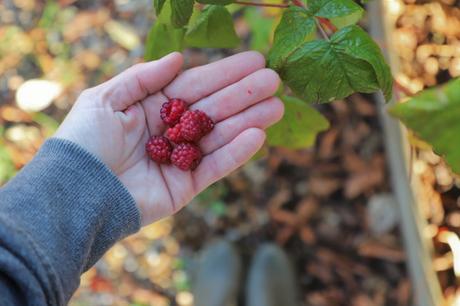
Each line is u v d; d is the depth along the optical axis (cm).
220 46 55
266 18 67
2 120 101
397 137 83
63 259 48
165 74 56
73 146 52
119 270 97
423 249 82
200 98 57
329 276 94
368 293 92
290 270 93
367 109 92
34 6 104
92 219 50
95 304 97
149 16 101
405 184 83
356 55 47
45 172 50
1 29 104
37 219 47
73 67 102
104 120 54
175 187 57
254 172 96
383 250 92
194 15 54
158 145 56
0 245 44
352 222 93
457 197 86
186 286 96
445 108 36
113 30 102
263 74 54
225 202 97
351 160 93
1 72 103
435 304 81
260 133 55
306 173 95
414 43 86
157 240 98
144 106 58
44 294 45
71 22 103
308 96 49
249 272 95
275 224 96
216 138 57
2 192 49
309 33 48
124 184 56
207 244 97
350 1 48
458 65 85
